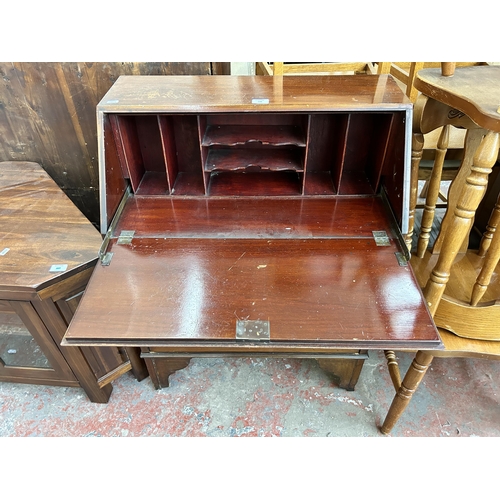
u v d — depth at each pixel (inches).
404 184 46.5
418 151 50.1
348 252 47.4
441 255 41.8
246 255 47.2
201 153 51.3
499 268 53.6
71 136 72.7
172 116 54.4
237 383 67.2
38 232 57.0
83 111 69.1
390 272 44.9
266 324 39.9
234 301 42.1
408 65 92.1
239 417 62.6
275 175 59.7
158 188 57.5
